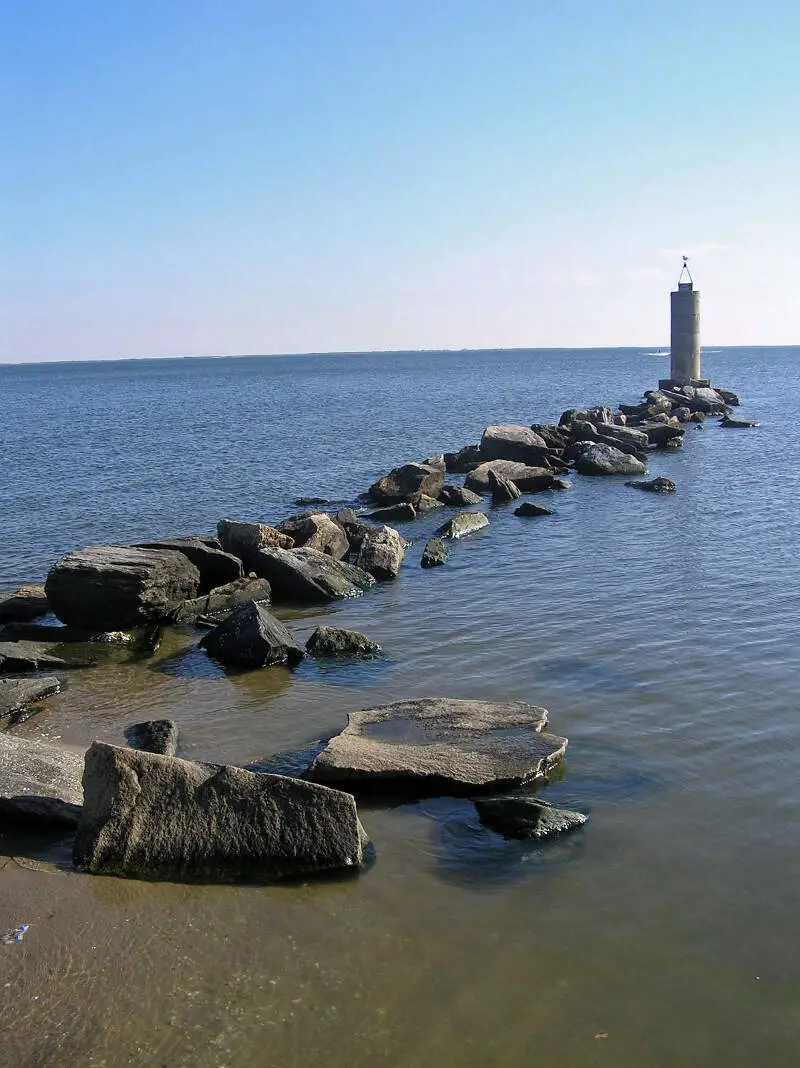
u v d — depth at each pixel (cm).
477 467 3725
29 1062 739
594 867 991
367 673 1619
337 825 1010
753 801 1115
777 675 1507
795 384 11006
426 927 898
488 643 1750
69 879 995
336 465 4566
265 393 12644
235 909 935
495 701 1440
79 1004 803
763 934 877
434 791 1166
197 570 2130
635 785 1162
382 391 12244
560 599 2034
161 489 3881
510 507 3281
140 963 855
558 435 4497
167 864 1003
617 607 1947
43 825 1114
